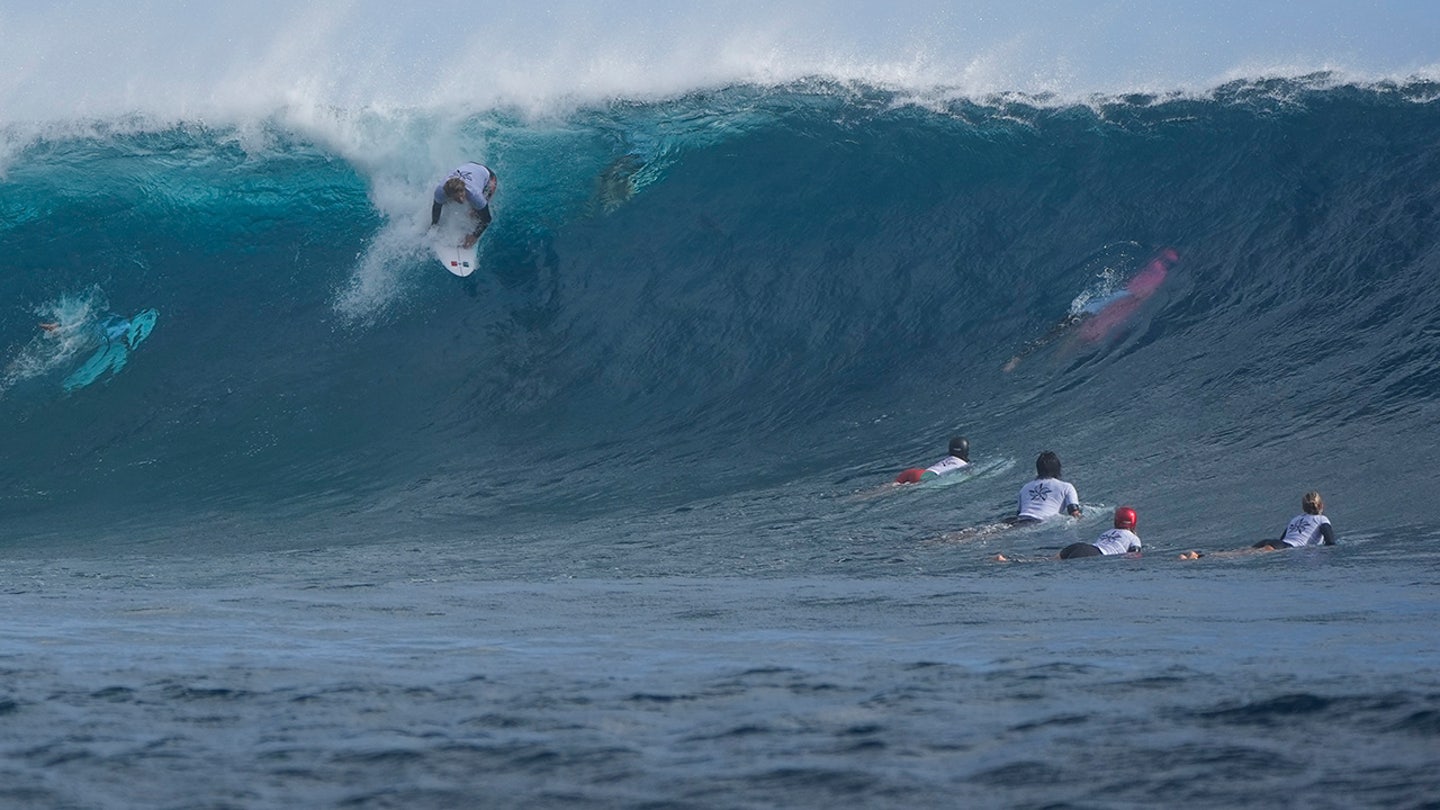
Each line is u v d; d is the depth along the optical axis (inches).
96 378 2802.7
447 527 2110.0
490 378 2755.9
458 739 402.0
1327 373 2378.2
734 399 2647.6
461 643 684.7
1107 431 2293.3
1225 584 1153.4
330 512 2266.2
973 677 503.2
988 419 2429.9
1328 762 345.1
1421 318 2493.8
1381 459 2022.6
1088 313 2741.1
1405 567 1315.2
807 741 392.5
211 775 360.8
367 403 2709.2
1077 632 703.1
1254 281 2736.2
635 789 340.2
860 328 2812.5
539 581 1387.8
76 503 2427.4
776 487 2223.2
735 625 800.3
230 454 2578.7
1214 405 2332.7
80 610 962.1
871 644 650.2
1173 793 321.4
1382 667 501.7
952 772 350.3
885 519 1963.6
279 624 824.9
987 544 1742.1
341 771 364.2
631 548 1822.1
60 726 429.4
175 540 2114.9
